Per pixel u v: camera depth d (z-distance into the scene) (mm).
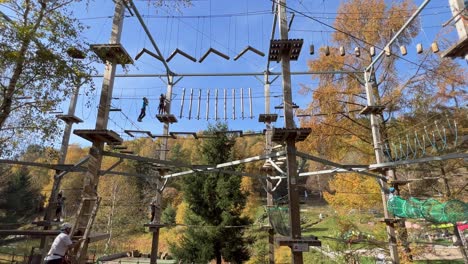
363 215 17109
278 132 9367
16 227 31969
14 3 8734
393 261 11898
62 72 9133
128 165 46062
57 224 12828
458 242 14070
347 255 16250
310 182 40219
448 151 14383
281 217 11273
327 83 18156
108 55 10250
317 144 18016
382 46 16547
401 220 12805
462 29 6992
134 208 36000
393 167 12750
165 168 15914
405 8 16281
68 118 14328
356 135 16641
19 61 8523
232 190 22438
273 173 15812
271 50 10570
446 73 14844
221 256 22375
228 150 24656
